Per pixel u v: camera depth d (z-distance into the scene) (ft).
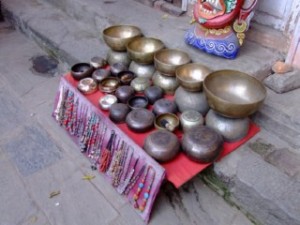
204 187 5.69
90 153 6.14
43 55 9.95
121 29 7.79
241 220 5.10
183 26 7.95
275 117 5.55
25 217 5.23
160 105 5.95
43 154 6.43
